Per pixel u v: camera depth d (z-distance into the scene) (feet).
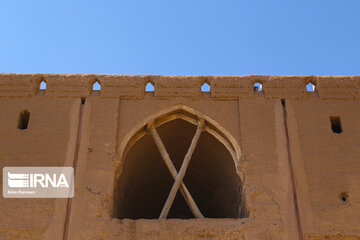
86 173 38.70
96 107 41.93
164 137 45.98
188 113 42.57
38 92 42.88
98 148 39.91
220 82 43.37
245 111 42.01
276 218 37.04
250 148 40.19
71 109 41.86
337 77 43.75
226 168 46.14
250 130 41.06
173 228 36.58
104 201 37.52
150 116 41.83
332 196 38.04
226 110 42.29
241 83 43.37
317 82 43.52
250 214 37.24
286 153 39.99
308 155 39.91
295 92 43.04
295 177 38.81
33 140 40.24
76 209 37.09
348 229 36.50
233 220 37.09
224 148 44.19
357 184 38.47
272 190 38.27
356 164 39.50
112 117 41.45
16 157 39.37
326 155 39.91
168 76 43.60
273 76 43.83
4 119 41.27
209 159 47.52
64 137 40.47
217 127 41.57
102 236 36.11
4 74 43.24
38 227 36.32
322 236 36.27
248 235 36.32
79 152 39.73
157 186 51.24
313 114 42.01
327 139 40.73
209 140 44.91
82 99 42.55
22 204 37.27
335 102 42.65
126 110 42.04
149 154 47.26
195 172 49.96
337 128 42.42
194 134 45.16
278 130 41.14
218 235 36.37
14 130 40.75
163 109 42.19
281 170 39.19
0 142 40.06
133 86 43.01
